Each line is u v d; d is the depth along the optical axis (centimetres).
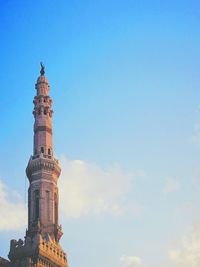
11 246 10781
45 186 11650
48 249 10788
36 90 13000
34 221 11281
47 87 13025
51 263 10788
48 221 11344
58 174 12150
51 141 12350
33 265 10275
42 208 11412
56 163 12056
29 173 11975
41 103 12694
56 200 11819
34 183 11712
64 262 11262
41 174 11756
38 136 12275
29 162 11994
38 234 10725
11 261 10638
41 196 11519
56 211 11731
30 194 11669
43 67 13325
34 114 12662
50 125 12544
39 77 13125
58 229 11381
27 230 11269
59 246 11319
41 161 11819
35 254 10419
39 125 12406
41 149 12106
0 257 10762
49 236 11131
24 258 10475
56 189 11894
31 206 11512
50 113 12719
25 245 10619
